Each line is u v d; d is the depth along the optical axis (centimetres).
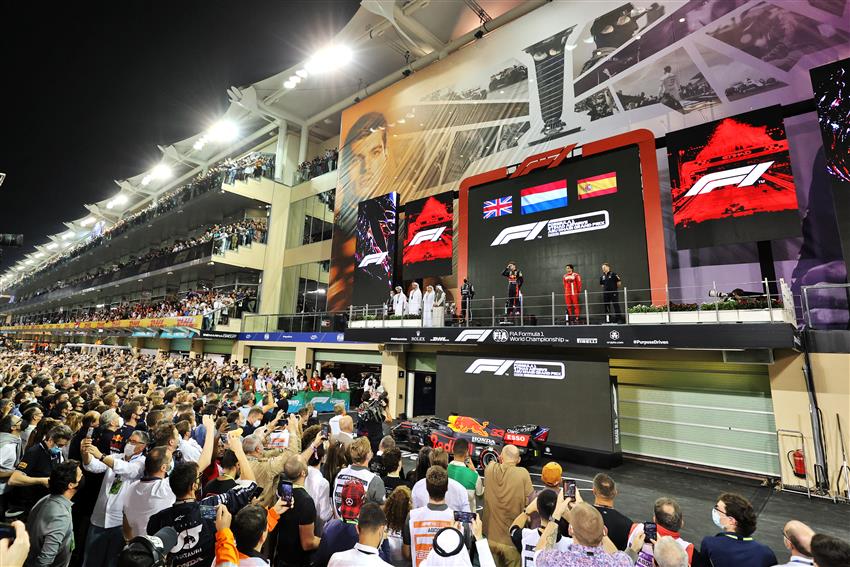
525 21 2016
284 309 3073
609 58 1738
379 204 2139
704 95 1509
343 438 544
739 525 342
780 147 1135
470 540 350
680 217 1261
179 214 3591
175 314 3069
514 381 1362
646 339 1105
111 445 568
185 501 330
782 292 1002
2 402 684
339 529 355
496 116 2047
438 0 2195
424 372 1961
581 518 275
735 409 1130
